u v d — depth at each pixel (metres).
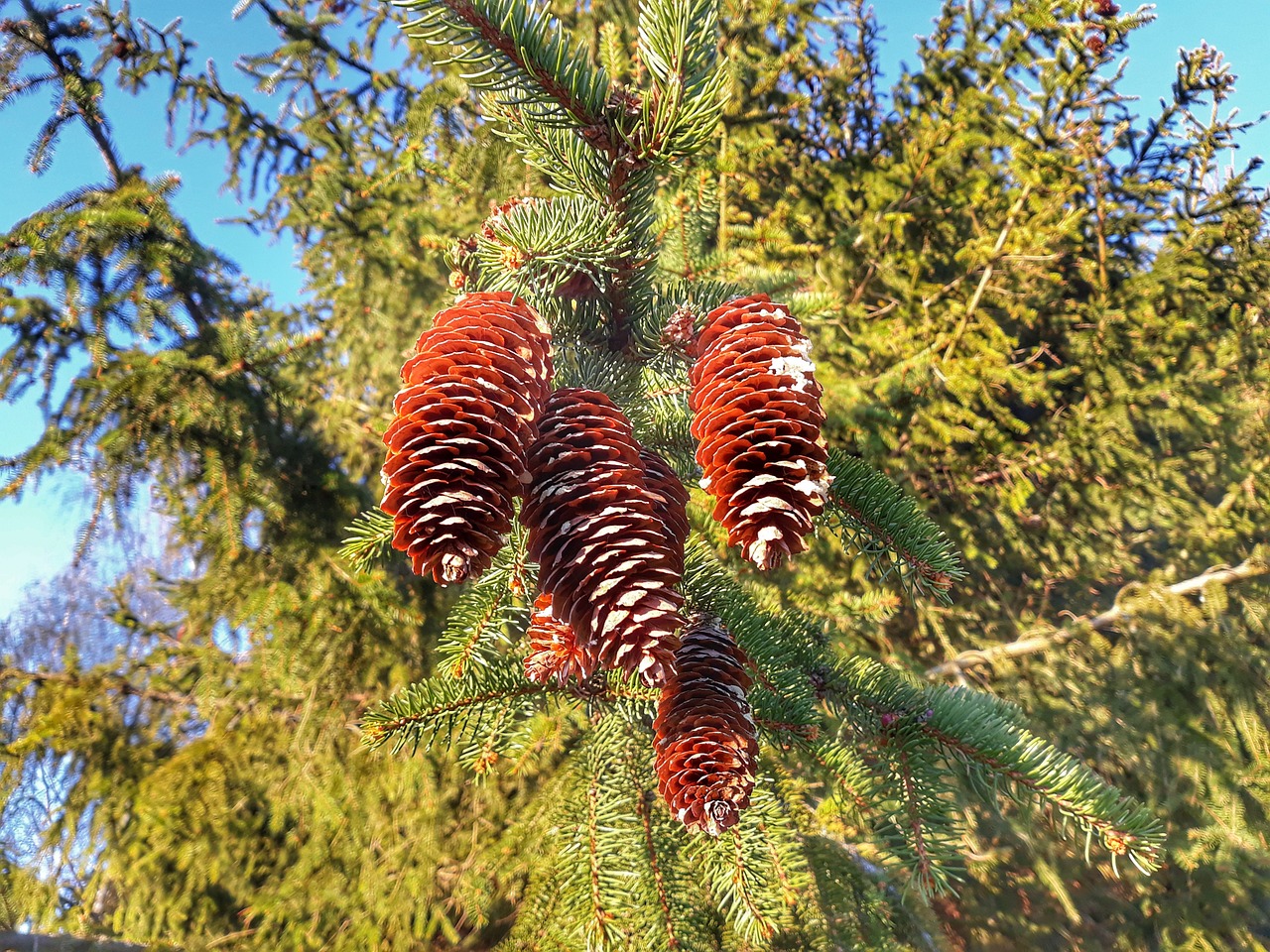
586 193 1.26
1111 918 5.95
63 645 4.73
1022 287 6.35
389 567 4.58
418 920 3.61
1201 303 6.23
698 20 1.04
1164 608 5.54
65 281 3.82
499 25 0.99
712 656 1.21
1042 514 6.10
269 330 4.52
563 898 1.65
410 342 4.97
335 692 4.13
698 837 1.52
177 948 3.96
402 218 4.67
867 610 2.68
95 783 4.13
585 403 1.02
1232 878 5.66
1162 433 6.50
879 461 4.97
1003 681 5.62
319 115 5.23
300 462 4.58
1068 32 5.25
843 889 2.43
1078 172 5.38
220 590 4.35
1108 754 5.65
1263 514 6.13
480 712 1.45
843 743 1.66
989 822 5.32
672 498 1.03
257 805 4.39
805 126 6.34
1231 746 5.48
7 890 4.00
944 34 5.96
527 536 1.32
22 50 4.16
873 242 5.70
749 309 1.05
